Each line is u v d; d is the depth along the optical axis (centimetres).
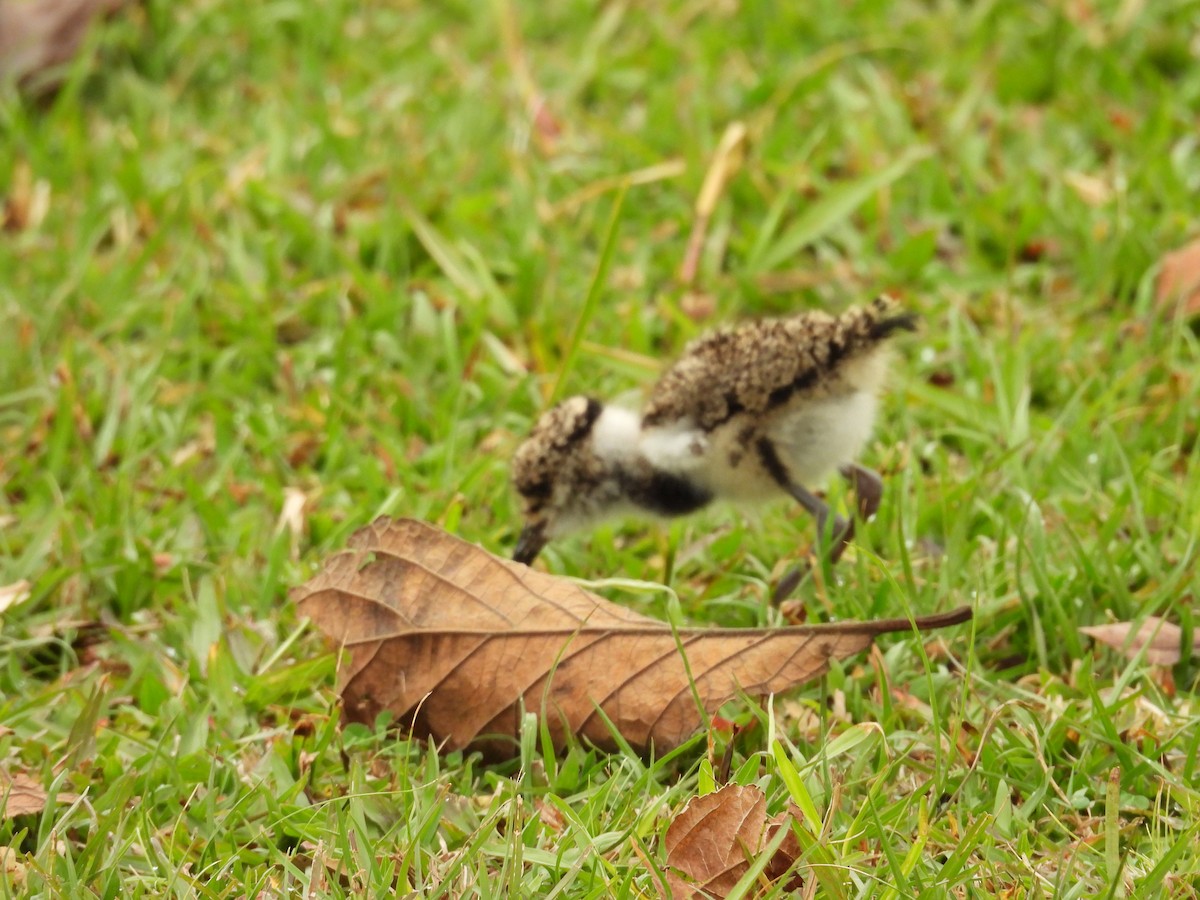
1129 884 694
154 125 1524
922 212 1342
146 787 773
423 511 1015
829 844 694
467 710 802
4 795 761
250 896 704
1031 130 1444
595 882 688
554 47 1636
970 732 800
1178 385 1083
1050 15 1582
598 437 970
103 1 1600
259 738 832
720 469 943
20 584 937
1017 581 874
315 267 1311
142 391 1154
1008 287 1230
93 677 895
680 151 1449
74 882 703
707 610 937
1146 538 927
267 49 1620
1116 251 1233
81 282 1273
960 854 686
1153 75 1485
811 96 1507
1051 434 1034
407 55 1605
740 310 1265
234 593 961
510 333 1235
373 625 815
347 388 1177
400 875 696
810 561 938
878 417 1071
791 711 823
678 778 789
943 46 1555
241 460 1110
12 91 1540
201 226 1332
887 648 880
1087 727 792
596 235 1344
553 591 800
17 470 1100
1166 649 862
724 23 1636
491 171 1415
